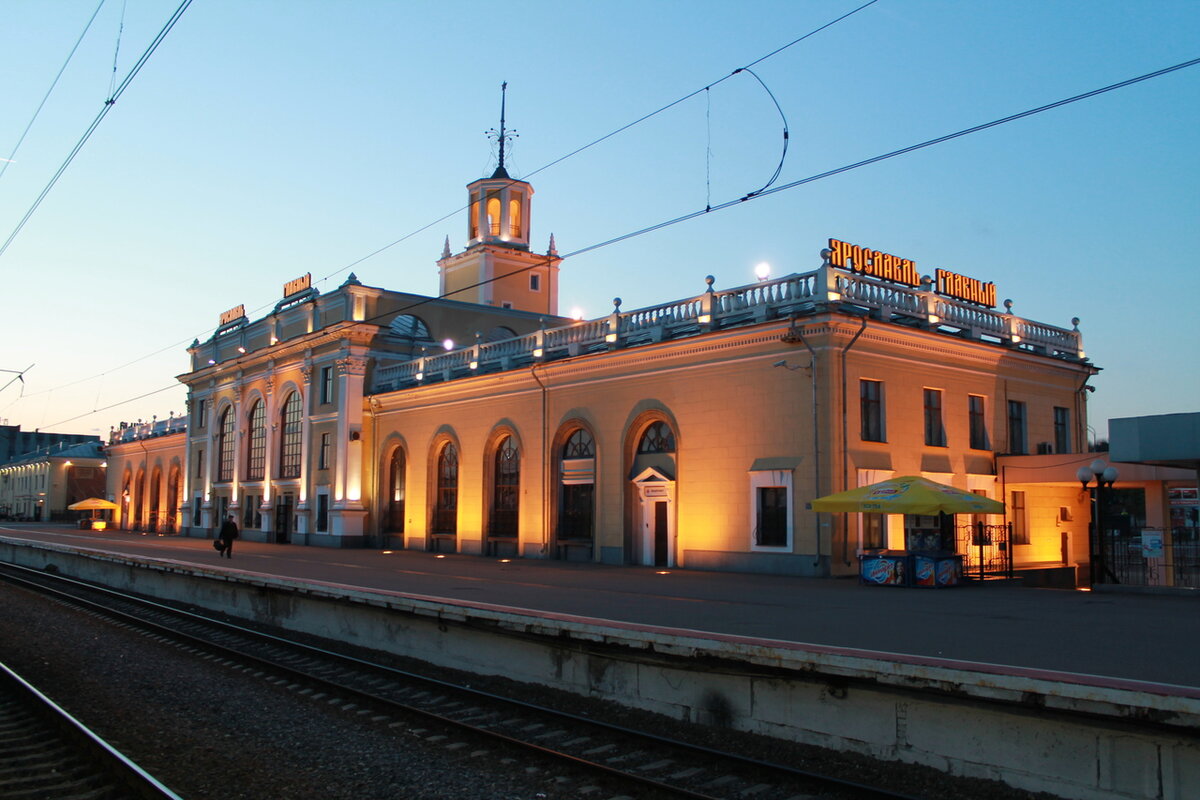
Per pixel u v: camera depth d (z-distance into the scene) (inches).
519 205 1919.3
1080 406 1209.4
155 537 2137.1
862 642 441.4
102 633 763.4
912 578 768.3
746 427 944.9
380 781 357.1
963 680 337.4
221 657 626.5
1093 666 371.9
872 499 780.6
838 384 880.3
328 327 1605.6
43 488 3941.9
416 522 1456.7
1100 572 798.5
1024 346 1132.5
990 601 654.5
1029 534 1083.3
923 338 971.3
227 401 2026.3
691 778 346.9
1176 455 719.7
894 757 362.6
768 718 405.1
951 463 1001.5
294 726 442.0
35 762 376.5
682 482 1006.4
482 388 1320.1
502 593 695.1
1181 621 529.0
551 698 493.4
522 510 1226.0
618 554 1077.1
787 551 896.3
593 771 353.1
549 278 1921.8
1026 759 328.2
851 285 911.7
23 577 1331.2
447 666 589.3
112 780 345.7
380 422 1568.7
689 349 1003.3
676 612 569.3
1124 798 305.4
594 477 1123.9
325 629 732.7
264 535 1800.0
